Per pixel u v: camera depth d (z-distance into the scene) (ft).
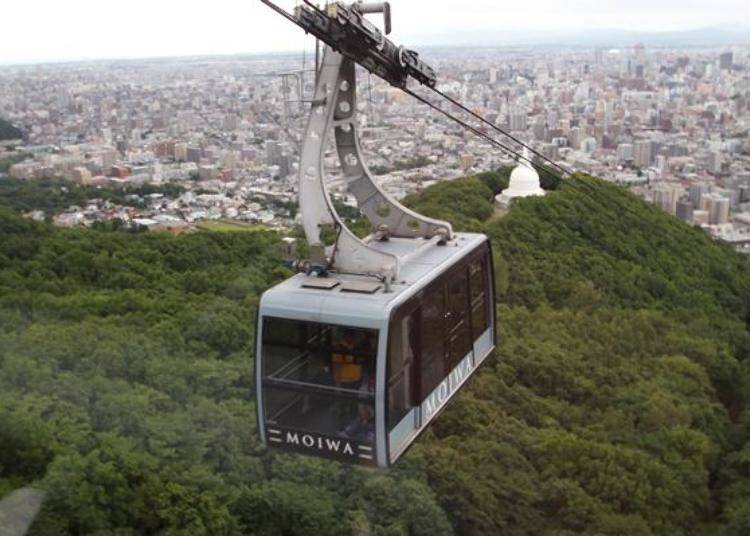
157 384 107.65
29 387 100.73
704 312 201.77
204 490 85.51
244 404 104.27
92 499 79.56
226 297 152.87
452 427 110.83
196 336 127.03
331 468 93.66
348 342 44.39
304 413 45.85
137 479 83.61
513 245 202.18
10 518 76.38
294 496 87.56
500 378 129.39
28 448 85.61
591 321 163.02
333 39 46.29
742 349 188.96
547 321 160.66
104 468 81.92
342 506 89.35
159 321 134.10
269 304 45.88
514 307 166.40
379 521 88.38
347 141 55.52
